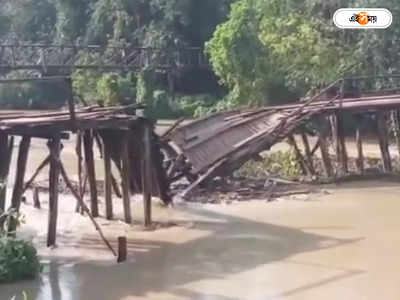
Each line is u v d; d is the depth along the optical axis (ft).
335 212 64.59
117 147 61.46
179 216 62.90
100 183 76.02
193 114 147.54
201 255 50.57
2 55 140.97
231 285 43.65
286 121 75.77
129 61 153.17
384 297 41.24
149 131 59.21
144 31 162.09
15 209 48.62
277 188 75.41
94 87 146.61
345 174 82.99
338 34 124.36
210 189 72.43
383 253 50.60
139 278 44.96
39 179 79.92
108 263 48.39
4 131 47.85
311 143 109.91
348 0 122.42
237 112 84.64
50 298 41.06
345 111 79.71
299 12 128.67
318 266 47.62
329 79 119.44
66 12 180.86
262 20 128.47
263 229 58.34
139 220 60.95
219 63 128.77
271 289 42.88
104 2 170.30
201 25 160.04
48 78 49.47
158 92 149.79
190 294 41.98
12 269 43.98
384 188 75.77
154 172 64.59
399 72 116.57
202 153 71.10
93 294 41.91
